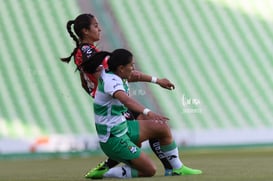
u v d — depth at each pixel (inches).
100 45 2566.4
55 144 2000.5
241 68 2952.8
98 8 3070.9
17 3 3041.3
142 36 2994.6
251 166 1084.5
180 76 2824.8
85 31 796.0
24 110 2495.1
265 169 968.9
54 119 2469.2
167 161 802.2
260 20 3243.1
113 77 737.6
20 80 2657.5
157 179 724.7
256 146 2215.8
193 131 2137.1
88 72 767.1
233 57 3011.8
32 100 2559.1
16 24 2935.5
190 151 2075.5
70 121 2472.9
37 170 1158.3
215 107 2687.0
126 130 760.3
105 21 3011.8
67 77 2696.9
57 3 3058.6
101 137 761.0
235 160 1365.7
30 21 2960.1
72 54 808.9
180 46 3002.0
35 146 1993.1
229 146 2178.9
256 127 2593.5
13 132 2338.8
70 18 2997.0
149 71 2815.0
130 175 773.9
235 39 3115.2
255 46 3097.9
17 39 2861.7
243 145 2202.3
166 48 2967.5
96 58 756.6
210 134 2158.0
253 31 3179.1
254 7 3299.7
